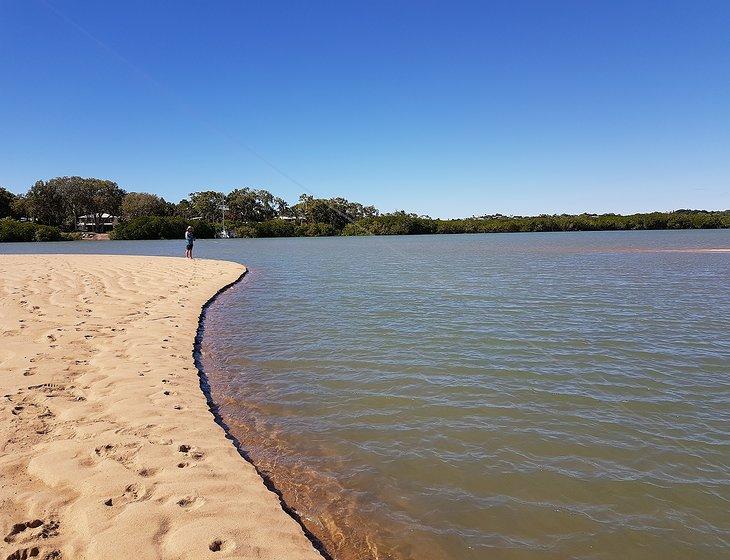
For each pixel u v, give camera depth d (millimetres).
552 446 6367
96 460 5086
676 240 64438
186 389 7633
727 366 9602
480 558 4336
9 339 9734
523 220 125250
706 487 5441
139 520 4055
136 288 17859
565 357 10172
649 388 8438
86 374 7887
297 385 8531
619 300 16953
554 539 4590
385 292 19188
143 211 108062
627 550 4445
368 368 9461
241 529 4117
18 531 3865
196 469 5070
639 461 6008
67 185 101250
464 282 22281
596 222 121875
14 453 5176
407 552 4391
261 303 16719
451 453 6168
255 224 110562
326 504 5070
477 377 8945
